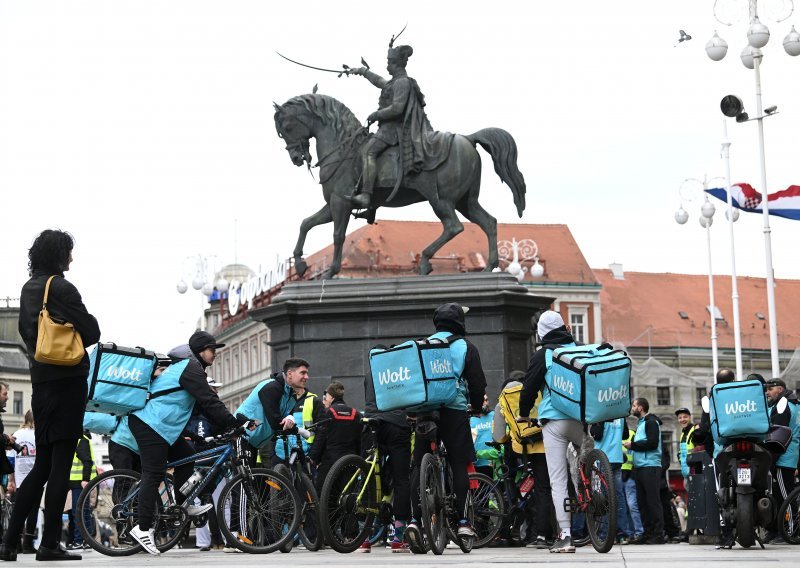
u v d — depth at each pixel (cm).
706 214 4016
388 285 2056
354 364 2055
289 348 2072
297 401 1520
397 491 1213
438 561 970
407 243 8238
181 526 1175
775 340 2761
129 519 1196
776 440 1314
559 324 1150
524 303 2039
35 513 1752
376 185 2106
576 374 1090
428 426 1133
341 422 1355
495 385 2016
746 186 3734
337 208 2112
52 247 967
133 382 1150
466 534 1145
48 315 943
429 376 1109
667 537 1923
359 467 1224
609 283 9544
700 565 872
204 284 5047
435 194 2088
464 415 1144
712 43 2752
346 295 2058
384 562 975
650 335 9200
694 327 9356
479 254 8450
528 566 850
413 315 2045
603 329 9200
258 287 6619
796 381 4959
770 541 1389
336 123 2139
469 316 2038
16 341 8450
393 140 2105
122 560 1062
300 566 927
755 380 1257
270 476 1183
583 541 1195
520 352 2042
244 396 8838
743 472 1263
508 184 2112
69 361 941
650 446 1775
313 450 1362
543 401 1137
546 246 9200
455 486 1139
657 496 1773
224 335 9219
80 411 962
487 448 1498
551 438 1135
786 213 3173
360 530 1221
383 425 1218
